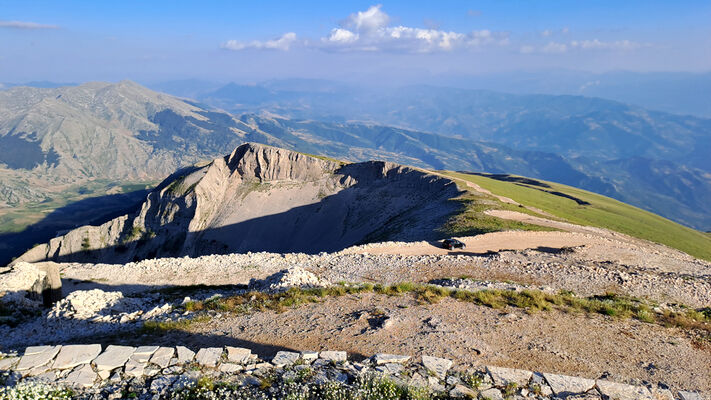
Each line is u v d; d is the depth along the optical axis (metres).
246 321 19.44
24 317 26.50
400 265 37.66
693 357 16.08
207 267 46.12
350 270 37.12
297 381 11.70
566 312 21.12
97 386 11.42
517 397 11.47
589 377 13.95
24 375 11.81
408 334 17.27
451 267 36.00
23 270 35.28
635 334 18.38
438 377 12.58
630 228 118.00
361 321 18.92
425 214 94.31
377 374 12.09
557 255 45.78
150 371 12.23
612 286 29.81
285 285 26.66
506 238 58.78
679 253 75.75
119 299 26.86
